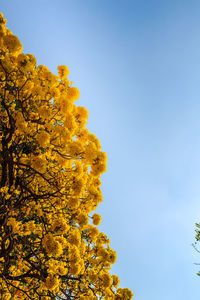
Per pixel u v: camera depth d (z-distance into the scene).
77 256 3.09
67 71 3.92
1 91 3.48
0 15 3.62
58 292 3.69
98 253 4.02
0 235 3.63
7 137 3.64
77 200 3.26
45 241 2.74
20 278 3.77
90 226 4.42
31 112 3.61
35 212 4.03
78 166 3.25
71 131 2.98
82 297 3.39
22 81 3.45
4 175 3.60
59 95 3.29
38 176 3.60
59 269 3.15
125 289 3.58
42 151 3.70
